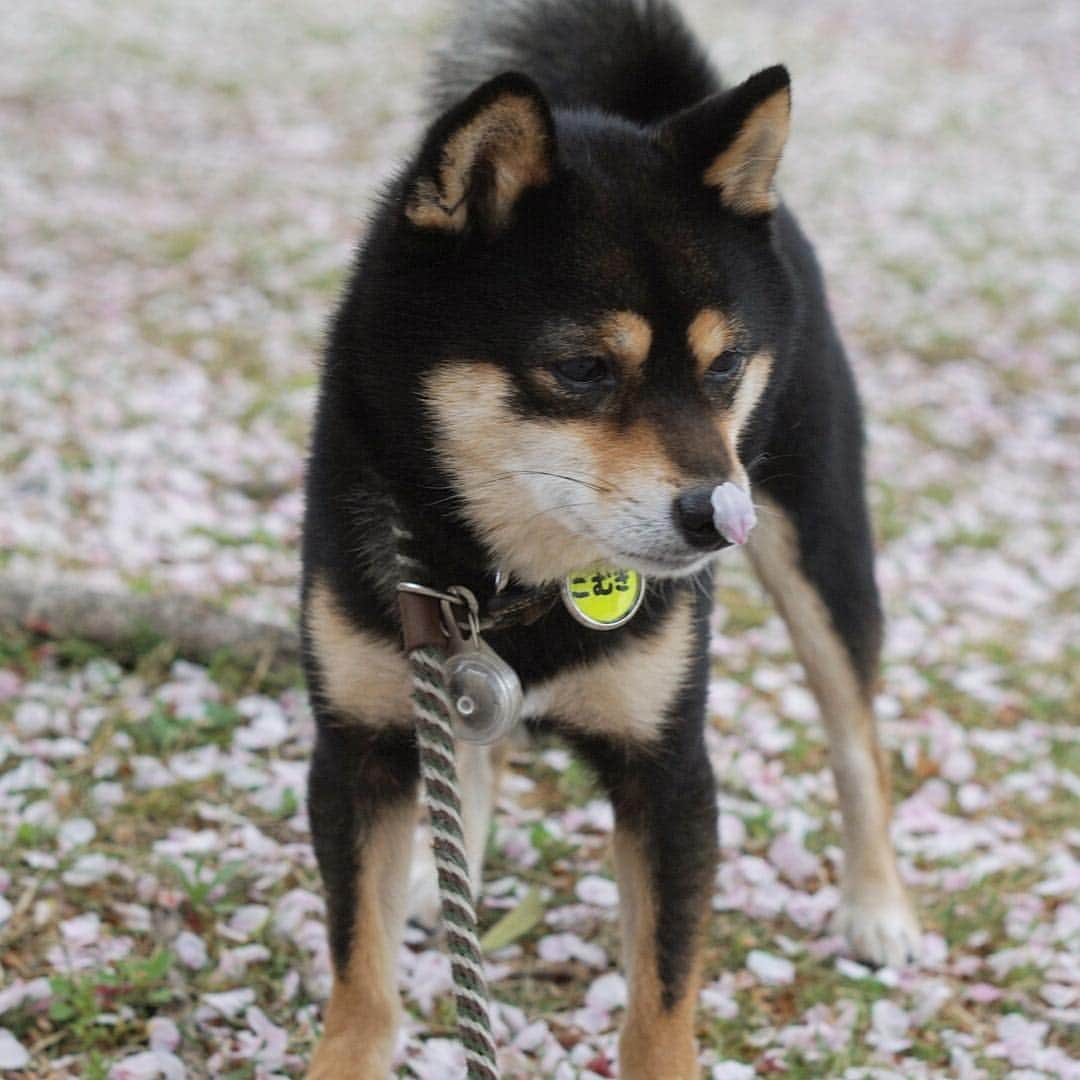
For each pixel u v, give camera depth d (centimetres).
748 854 598
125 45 2022
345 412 414
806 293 526
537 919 539
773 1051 481
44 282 1140
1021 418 1129
